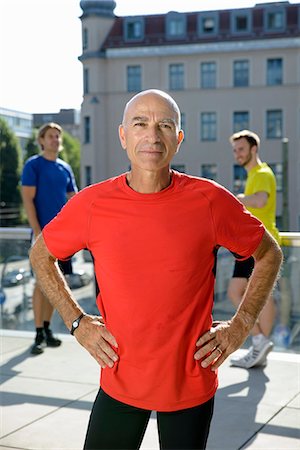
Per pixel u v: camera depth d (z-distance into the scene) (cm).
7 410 381
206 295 206
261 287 216
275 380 430
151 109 203
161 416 209
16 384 427
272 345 455
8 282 573
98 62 5747
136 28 5788
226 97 5719
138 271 202
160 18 5819
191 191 206
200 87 5738
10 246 574
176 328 202
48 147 521
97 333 209
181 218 203
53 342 519
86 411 379
